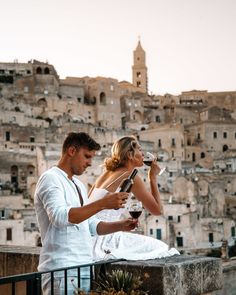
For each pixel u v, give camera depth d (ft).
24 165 434.30
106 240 38.27
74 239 32.40
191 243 366.43
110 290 30.55
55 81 610.65
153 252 35.50
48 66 636.89
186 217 368.27
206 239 375.86
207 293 34.19
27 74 627.46
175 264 32.24
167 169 464.24
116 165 39.11
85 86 653.30
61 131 496.23
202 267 33.96
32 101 578.66
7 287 45.65
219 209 410.52
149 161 39.45
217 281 35.04
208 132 600.39
